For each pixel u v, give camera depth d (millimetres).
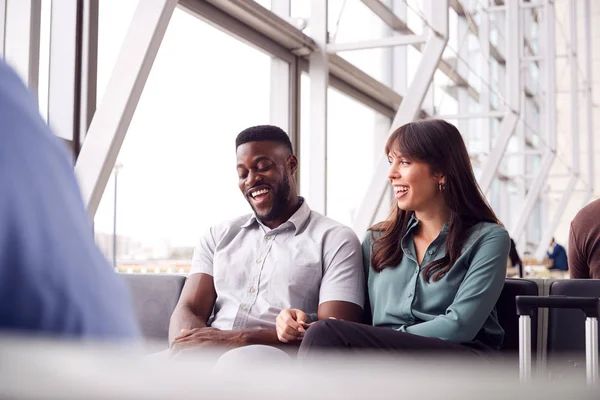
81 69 2504
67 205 349
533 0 10148
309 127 3828
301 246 2016
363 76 4840
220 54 3316
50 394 159
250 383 174
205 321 2061
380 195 4215
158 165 2898
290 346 1778
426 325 1632
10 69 357
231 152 3396
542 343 1890
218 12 3213
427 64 3984
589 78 13844
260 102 3707
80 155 2230
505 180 10055
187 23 3070
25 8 2363
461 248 1744
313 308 1995
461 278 1741
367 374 184
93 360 171
